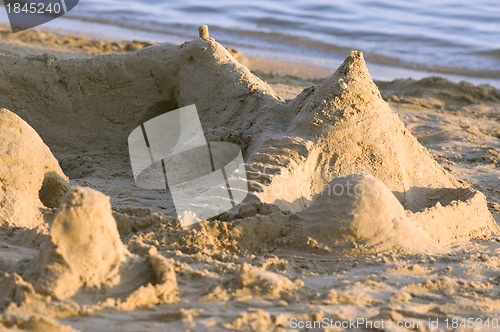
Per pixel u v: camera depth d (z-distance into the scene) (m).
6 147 10.04
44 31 28.39
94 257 6.96
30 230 8.72
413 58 29.73
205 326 6.54
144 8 36.97
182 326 6.52
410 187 10.98
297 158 10.44
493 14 38.75
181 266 7.73
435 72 27.88
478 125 19.47
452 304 7.55
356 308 7.23
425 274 8.31
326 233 8.89
